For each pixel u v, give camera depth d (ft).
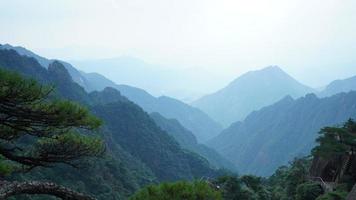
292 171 221.05
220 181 185.47
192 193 29.78
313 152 175.83
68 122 31.17
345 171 172.76
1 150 33.09
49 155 33.27
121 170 359.25
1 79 26.84
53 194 31.30
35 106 29.48
